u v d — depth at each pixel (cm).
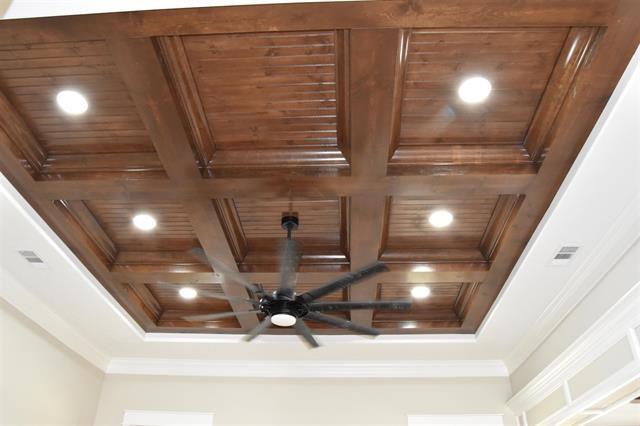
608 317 328
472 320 444
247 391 520
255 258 372
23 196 306
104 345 495
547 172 277
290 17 207
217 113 261
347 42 218
